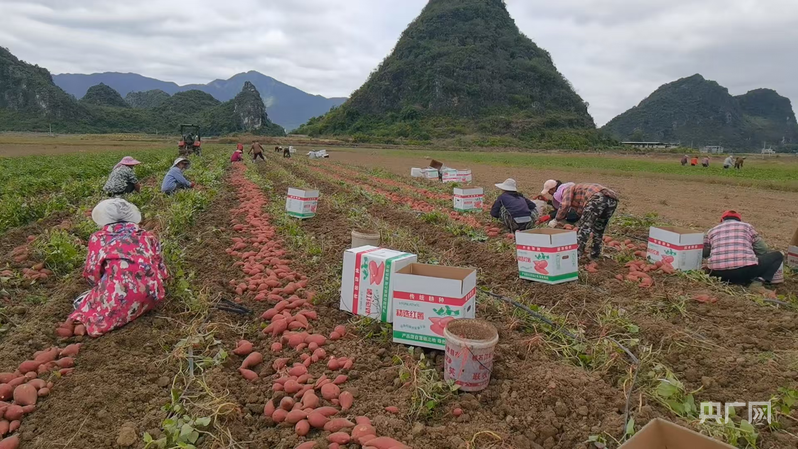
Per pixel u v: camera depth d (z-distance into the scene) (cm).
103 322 477
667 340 470
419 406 357
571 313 545
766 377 401
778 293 646
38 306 564
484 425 342
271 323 489
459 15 14538
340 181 1931
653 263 729
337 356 442
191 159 2839
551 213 1000
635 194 1969
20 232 905
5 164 2202
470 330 399
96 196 1288
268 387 398
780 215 1462
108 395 380
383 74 12962
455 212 1183
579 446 320
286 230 913
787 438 328
